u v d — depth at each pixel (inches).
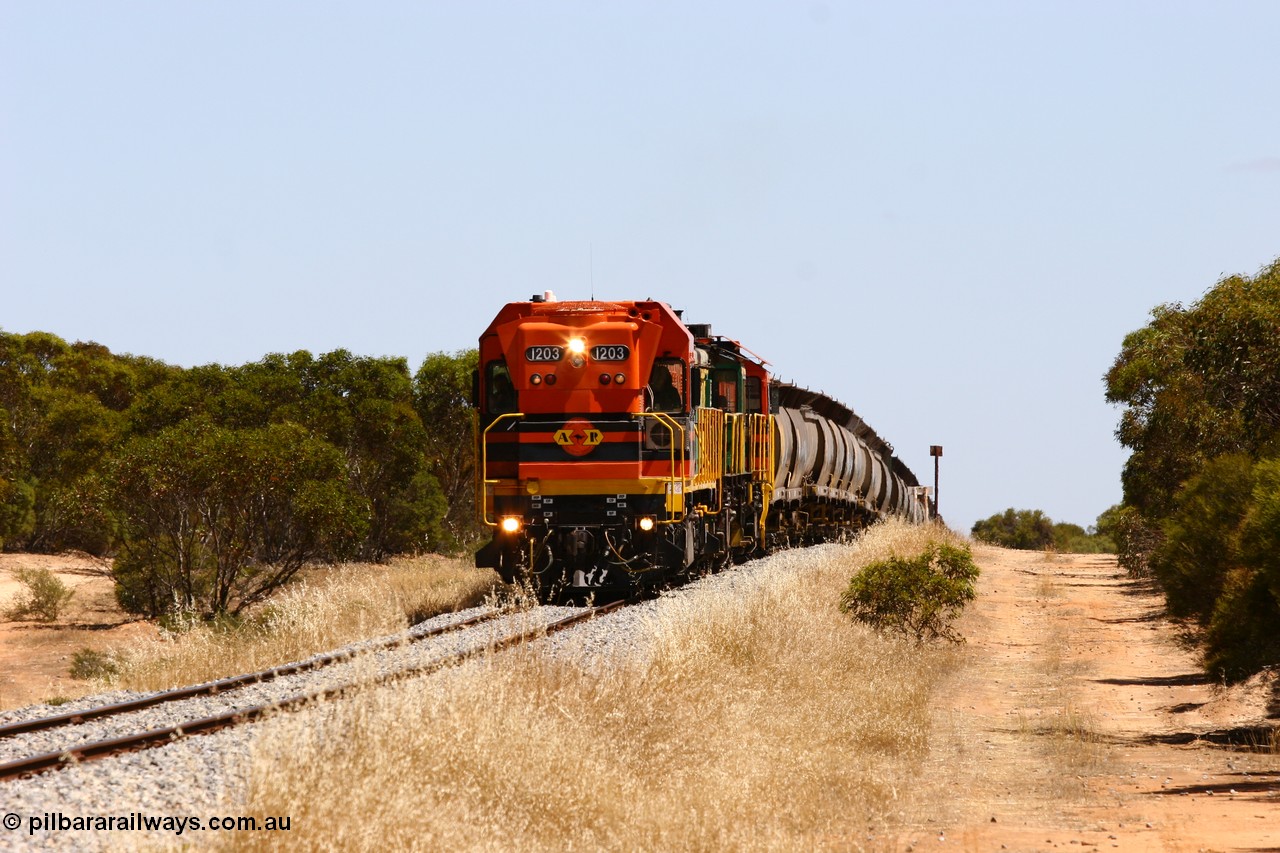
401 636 1792.6
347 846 893.8
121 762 1145.4
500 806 1043.9
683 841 1037.2
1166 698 2038.6
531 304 2561.5
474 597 2746.1
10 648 3302.2
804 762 1315.2
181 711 1435.8
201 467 3619.6
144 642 2165.4
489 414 2556.6
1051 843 1092.5
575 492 2426.2
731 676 1636.3
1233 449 2935.5
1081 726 1724.9
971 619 3073.3
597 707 1344.7
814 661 1891.0
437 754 1092.5
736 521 3201.3
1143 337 3683.6
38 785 1071.0
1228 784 1341.0
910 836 1138.7
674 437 2452.0
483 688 1242.0
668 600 2206.0
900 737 1593.3
